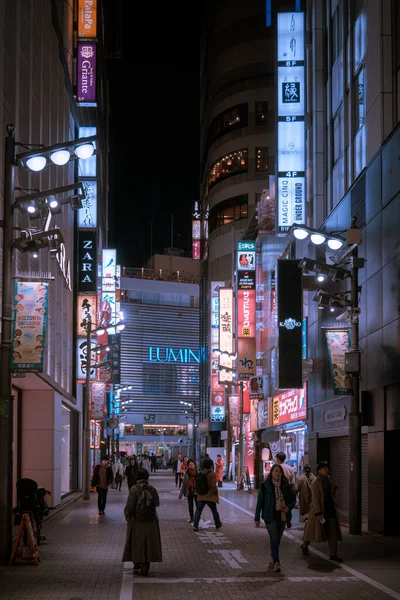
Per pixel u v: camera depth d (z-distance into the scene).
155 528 12.38
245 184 73.75
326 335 19.89
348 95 23.52
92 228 40.78
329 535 13.86
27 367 13.75
